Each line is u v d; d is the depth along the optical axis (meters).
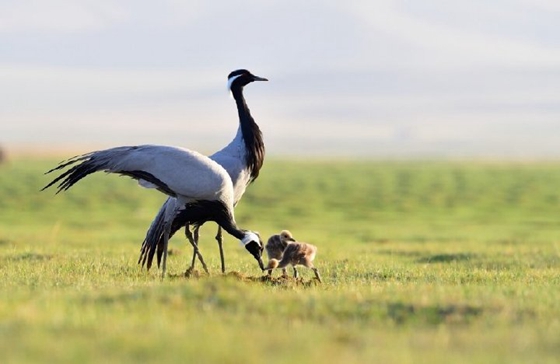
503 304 13.21
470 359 10.18
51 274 18.73
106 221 48.62
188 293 13.48
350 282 17.55
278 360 9.80
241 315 12.31
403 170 108.25
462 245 32.22
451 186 79.75
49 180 82.38
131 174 18.00
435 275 19.55
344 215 54.09
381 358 10.05
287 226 45.75
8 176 86.75
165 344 10.32
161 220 18.78
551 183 84.31
